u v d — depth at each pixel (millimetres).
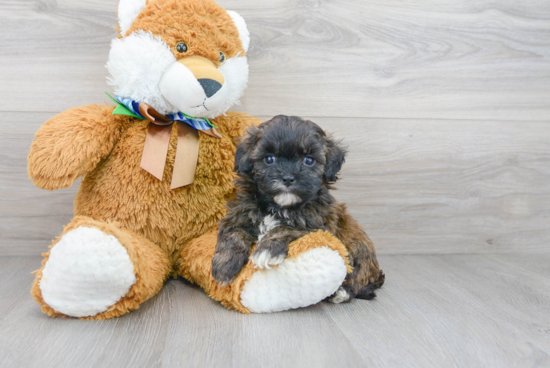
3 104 773
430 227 889
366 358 529
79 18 775
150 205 675
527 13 860
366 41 830
